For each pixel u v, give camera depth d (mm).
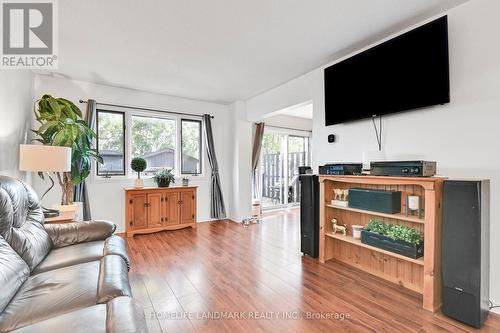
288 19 2201
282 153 6387
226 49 2770
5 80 2527
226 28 2340
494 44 1823
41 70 3318
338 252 2861
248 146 5059
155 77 3633
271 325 1666
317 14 2131
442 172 2092
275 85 4004
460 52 1991
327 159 3148
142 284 2219
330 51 2834
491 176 1841
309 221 2904
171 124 4691
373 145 2631
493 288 1829
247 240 3584
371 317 1758
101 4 1962
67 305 1180
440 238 1879
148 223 3930
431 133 2168
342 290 2143
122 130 4188
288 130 6355
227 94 4527
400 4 2000
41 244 1811
